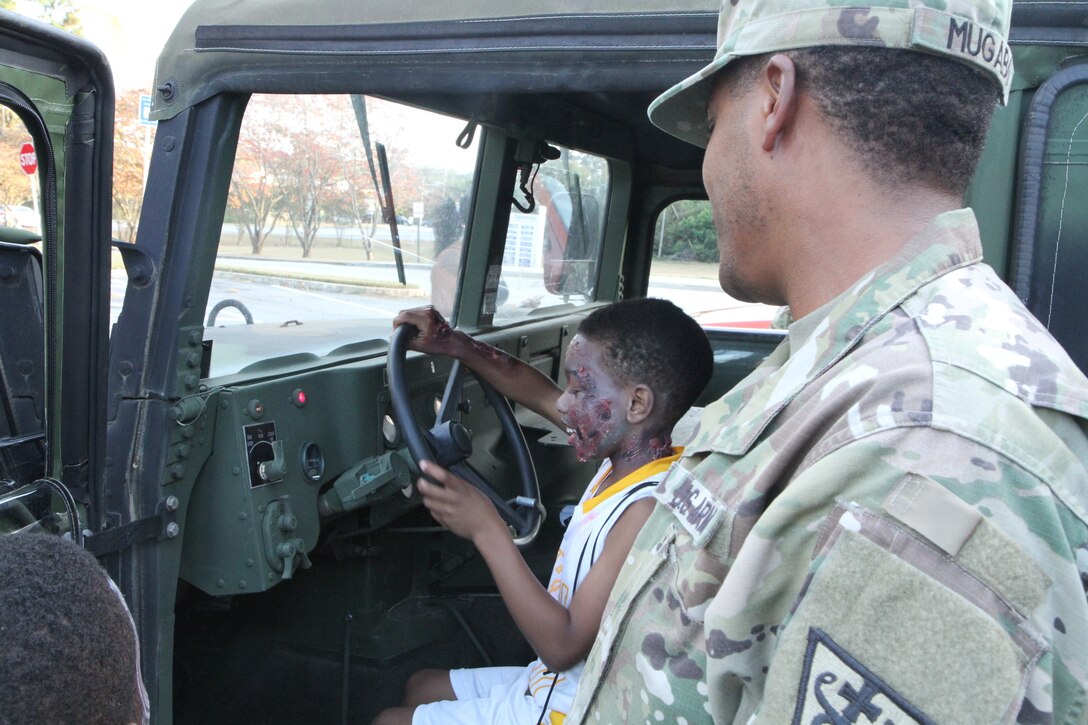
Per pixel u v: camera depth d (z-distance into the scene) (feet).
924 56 2.18
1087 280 3.14
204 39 4.80
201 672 6.93
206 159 4.96
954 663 1.75
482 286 8.13
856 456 1.94
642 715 2.57
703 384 4.62
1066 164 3.12
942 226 2.26
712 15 3.74
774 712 1.94
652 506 4.27
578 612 4.26
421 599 7.41
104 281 4.26
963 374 1.97
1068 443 1.98
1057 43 3.10
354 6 4.45
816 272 2.41
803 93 2.31
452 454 5.38
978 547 1.78
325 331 6.50
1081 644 1.81
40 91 3.79
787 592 2.08
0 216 4.51
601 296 11.27
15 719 1.85
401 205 6.91
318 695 6.93
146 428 5.04
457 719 4.94
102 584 2.14
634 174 10.65
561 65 4.04
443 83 4.28
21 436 4.54
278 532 5.59
